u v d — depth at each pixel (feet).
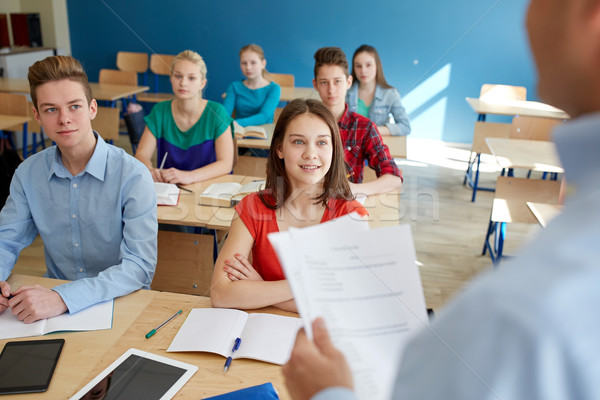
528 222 5.51
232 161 7.18
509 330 0.64
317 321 1.21
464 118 15.51
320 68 6.57
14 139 13.07
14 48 15.23
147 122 7.37
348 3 15.51
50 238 4.40
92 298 3.50
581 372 0.61
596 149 0.68
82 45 17.10
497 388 0.65
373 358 1.13
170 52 16.84
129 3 16.53
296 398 1.16
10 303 3.34
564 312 0.62
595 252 0.64
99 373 2.83
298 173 3.88
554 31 0.73
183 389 2.70
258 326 3.23
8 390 2.66
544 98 0.79
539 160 8.00
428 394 0.72
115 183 4.24
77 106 3.98
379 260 1.29
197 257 5.52
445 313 0.76
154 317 3.41
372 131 6.66
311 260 1.30
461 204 8.82
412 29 15.28
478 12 14.56
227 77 16.84
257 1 15.99
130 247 4.08
